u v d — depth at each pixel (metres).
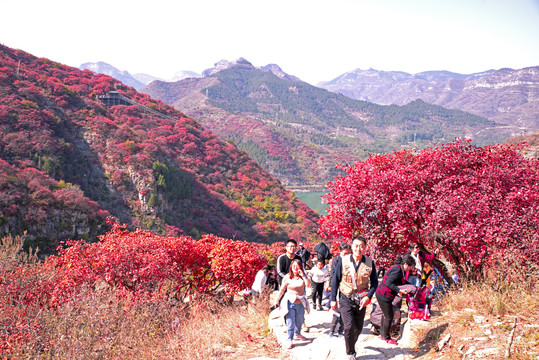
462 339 4.98
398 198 9.72
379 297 5.63
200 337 6.34
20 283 9.14
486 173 9.59
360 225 10.71
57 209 66.38
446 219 9.12
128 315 7.16
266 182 154.75
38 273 9.93
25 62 138.62
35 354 5.89
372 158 12.23
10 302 7.89
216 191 134.12
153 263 10.48
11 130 85.81
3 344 6.02
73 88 137.75
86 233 69.38
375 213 10.02
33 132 88.44
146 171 103.75
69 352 5.67
